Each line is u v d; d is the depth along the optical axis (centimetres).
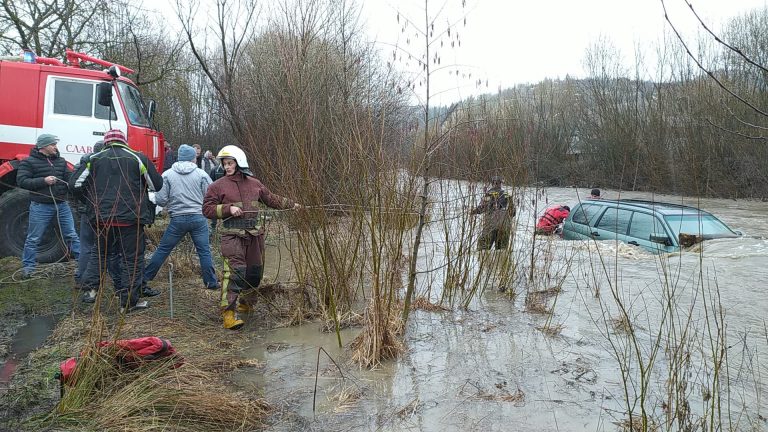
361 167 532
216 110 1727
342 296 574
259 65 966
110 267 578
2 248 788
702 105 2181
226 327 536
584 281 697
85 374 367
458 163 643
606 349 471
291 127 567
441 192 631
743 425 336
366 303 589
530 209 761
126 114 845
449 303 619
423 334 520
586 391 393
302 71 608
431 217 637
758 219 1550
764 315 532
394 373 430
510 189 680
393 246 529
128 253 568
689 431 316
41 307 585
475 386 404
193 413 353
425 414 362
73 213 827
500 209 670
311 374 431
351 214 562
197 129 1995
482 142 655
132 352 393
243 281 552
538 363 445
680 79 2497
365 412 367
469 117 634
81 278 615
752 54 2191
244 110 987
